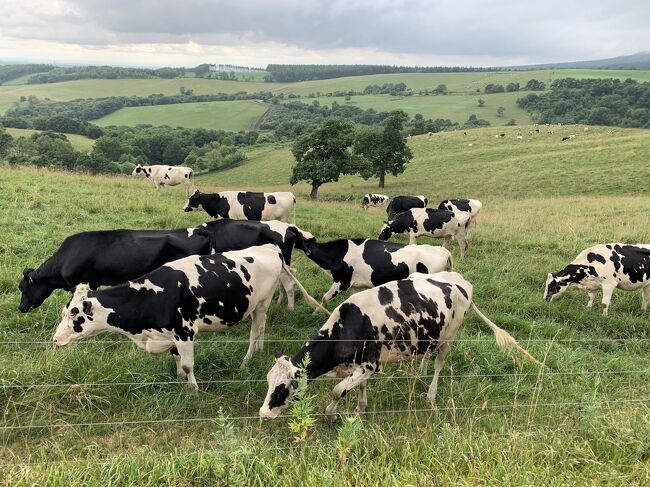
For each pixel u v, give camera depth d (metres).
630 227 18.58
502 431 5.36
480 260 13.55
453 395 6.59
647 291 10.58
